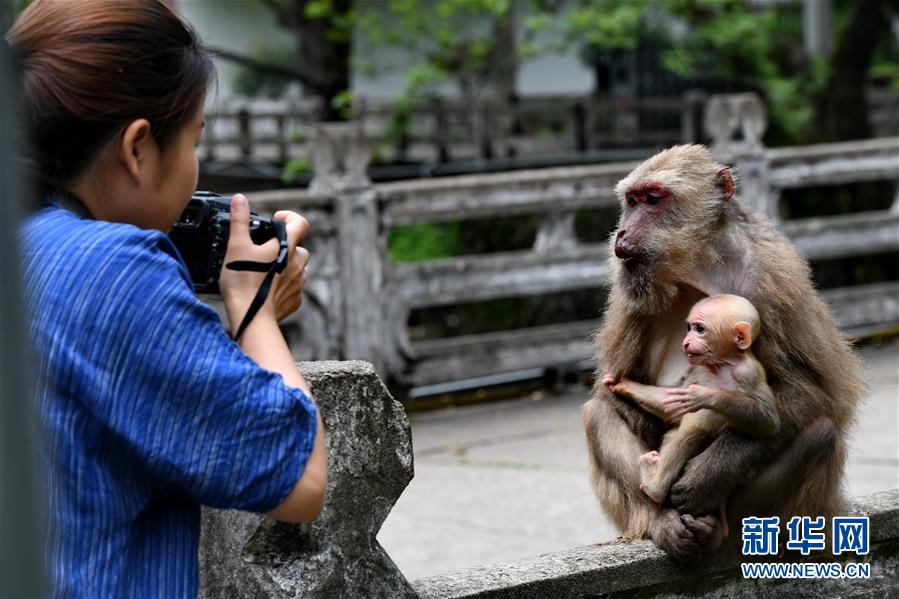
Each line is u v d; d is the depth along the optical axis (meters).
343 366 2.92
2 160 1.34
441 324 12.34
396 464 2.96
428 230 13.34
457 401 8.81
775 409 3.43
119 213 2.09
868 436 7.27
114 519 1.97
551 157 17.34
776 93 15.16
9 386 1.32
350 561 2.92
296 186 16.33
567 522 6.00
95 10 2.03
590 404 3.88
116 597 1.97
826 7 22.14
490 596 3.23
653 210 3.67
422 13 16.34
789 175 9.52
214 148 19.91
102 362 1.92
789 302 3.52
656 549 3.54
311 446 2.03
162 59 2.04
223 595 2.94
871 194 13.83
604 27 13.91
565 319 11.99
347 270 8.09
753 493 3.54
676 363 3.77
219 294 2.25
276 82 29.66
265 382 2.01
